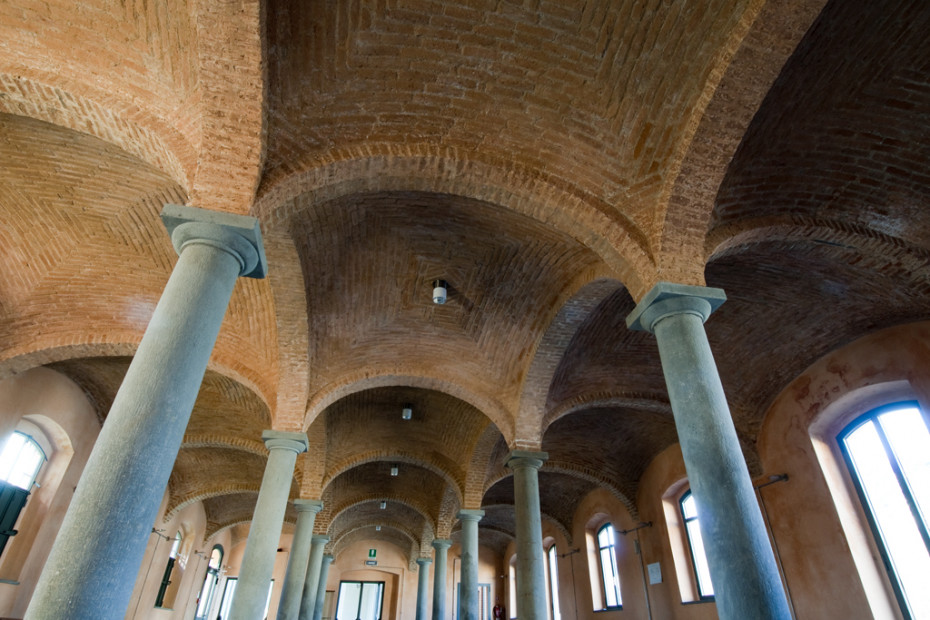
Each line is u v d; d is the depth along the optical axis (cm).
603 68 521
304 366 864
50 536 961
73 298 816
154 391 353
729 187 577
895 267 658
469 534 1230
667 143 542
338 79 504
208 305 406
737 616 364
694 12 472
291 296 785
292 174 498
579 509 1734
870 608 743
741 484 404
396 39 496
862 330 795
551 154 572
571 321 826
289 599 1104
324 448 1257
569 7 485
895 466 771
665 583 1235
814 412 871
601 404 1038
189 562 1745
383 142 536
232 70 456
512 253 788
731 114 499
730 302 827
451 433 1323
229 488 1527
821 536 836
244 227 441
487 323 923
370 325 929
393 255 825
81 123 509
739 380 959
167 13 453
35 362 809
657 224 548
